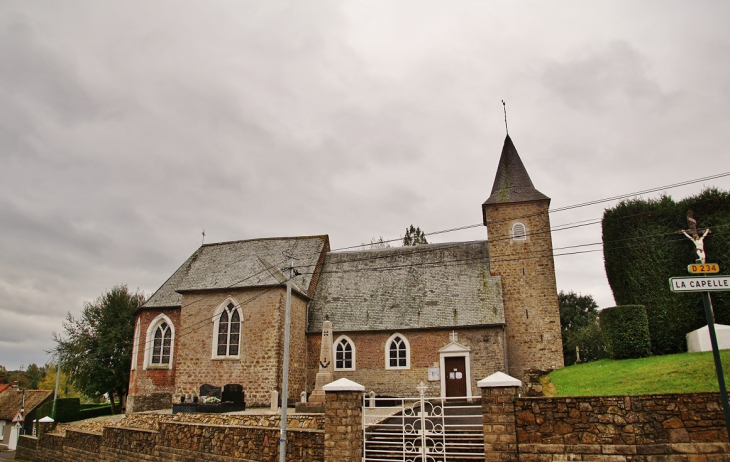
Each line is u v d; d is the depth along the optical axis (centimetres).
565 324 6412
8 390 6025
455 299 3250
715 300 2383
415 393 3028
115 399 5084
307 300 3419
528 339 3162
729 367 1650
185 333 3175
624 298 2564
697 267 1001
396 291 3431
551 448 1244
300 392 3145
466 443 1551
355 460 1404
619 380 1928
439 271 3491
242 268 3291
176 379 3100
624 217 2636
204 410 2494
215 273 3462
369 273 3628
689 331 2369
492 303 3156
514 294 3269
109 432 2386
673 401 1203
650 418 1206
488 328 3041
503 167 3631
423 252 3659
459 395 2978
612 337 2377
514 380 1297
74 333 4472
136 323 3712
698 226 2508
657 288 2456
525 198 3425
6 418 5347
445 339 3083
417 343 3117
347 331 3234
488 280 3322
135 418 2631
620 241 2619
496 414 1287
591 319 6350
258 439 1697
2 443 5325
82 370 4256
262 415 2230
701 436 1170
